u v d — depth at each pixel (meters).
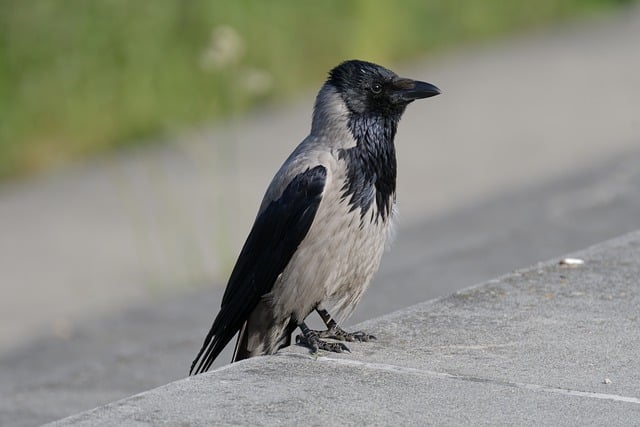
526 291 8.88
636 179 16.30
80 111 21.55
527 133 20.23
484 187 17.17
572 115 21.23
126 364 10.93
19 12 21.59
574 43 27.41
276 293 8.31
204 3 22.67
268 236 8.28
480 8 28.31
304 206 8.15
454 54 26.77
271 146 20.61
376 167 8.38
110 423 6.55
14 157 20.64
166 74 22.33
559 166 17.86
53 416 9.51
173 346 11.52
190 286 14.33
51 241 16.62
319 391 6.98
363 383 7.11
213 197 17.98
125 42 22.11
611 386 7.04
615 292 8.81
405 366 7.40
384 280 12.66
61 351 12.02
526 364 7.41
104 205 18.19
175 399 6.88
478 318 8.30
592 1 30.66
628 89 22.83
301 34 24.23
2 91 21.33
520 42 27.80
